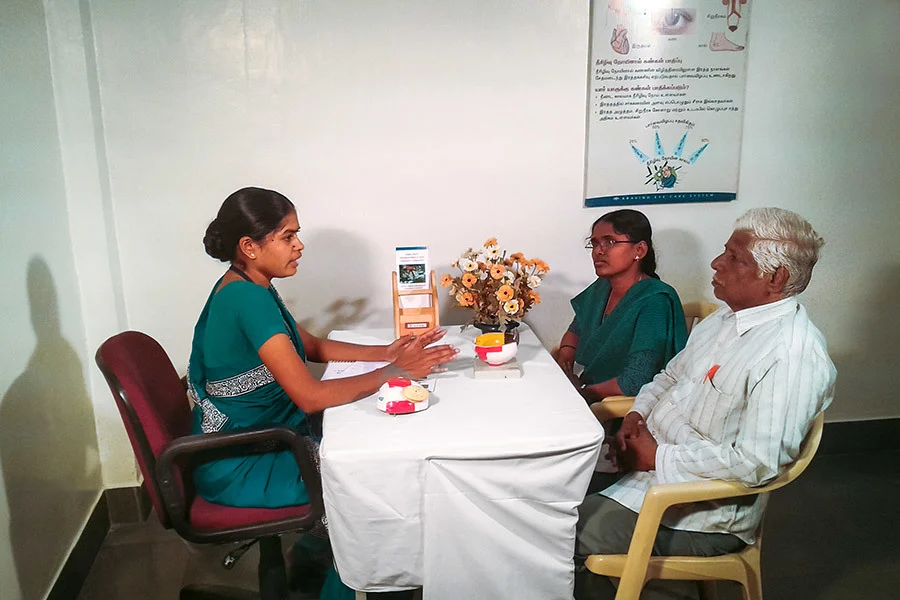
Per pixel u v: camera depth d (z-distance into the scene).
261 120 2.36
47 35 2.12
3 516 1.74
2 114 1.84
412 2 2.33
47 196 2.09
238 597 2.02
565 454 1.50
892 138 2.65
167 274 2.43
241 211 1.70
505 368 1.84
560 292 2.63
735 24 2.45
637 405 1.89
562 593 1.60
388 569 1.54
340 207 2.46
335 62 2.34
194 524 1.68
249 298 1.67
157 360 1.85
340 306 2.55
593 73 2.44
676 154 2.54
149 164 2.34
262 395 1.76
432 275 1.98
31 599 1.87
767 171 2.62
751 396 1.54
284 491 1.70
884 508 2.50
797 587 2.10
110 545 2.37
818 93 2.57
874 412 2.89
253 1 2.27
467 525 1.52
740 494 1.54
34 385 1.95
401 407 1.61
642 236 2.08
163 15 2.24
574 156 2.51
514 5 2.37
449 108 2.42
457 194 2.50
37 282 1.99
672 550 1.63
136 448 1.62
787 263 1.54
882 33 2.55
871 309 2.79
